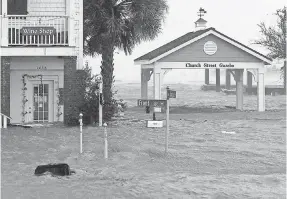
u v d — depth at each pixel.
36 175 14.18
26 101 28.30
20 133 22.95
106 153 17.00
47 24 26.91
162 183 13.20
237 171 15.12
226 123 30.20
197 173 14.75
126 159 16.81
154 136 23.09
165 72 38.94
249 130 26.36
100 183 13.17
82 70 26.52
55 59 28.31
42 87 28.47
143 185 12.92
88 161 16.47
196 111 42.06
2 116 25.66
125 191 12.23
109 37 30.53
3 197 11.55
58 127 25.72
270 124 29.83
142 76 45.28
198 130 26.09
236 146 20.17
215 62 39.44
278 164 16.30
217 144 20.72
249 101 58.16
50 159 16.70
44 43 26.45
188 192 12.20
